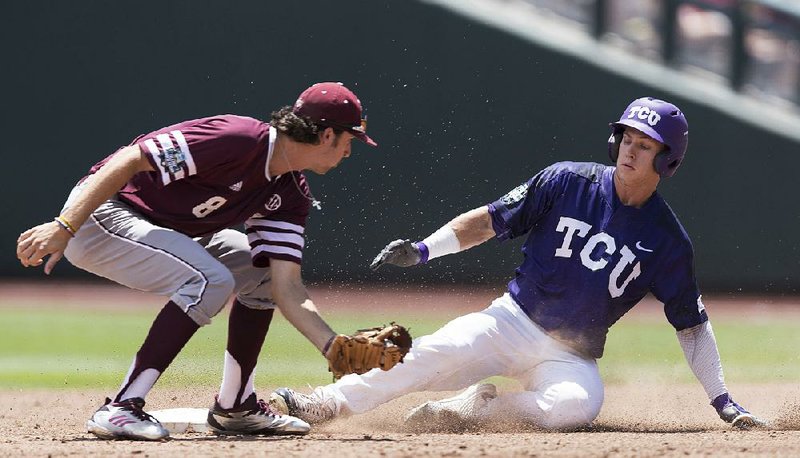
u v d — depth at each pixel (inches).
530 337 716.0
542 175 719.7
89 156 2253.9
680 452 566.3
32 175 2255.2
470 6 2219.5
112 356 1312.7
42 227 588.1
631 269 701.9
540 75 2224.4
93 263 634.2
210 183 616.1
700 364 738.2
